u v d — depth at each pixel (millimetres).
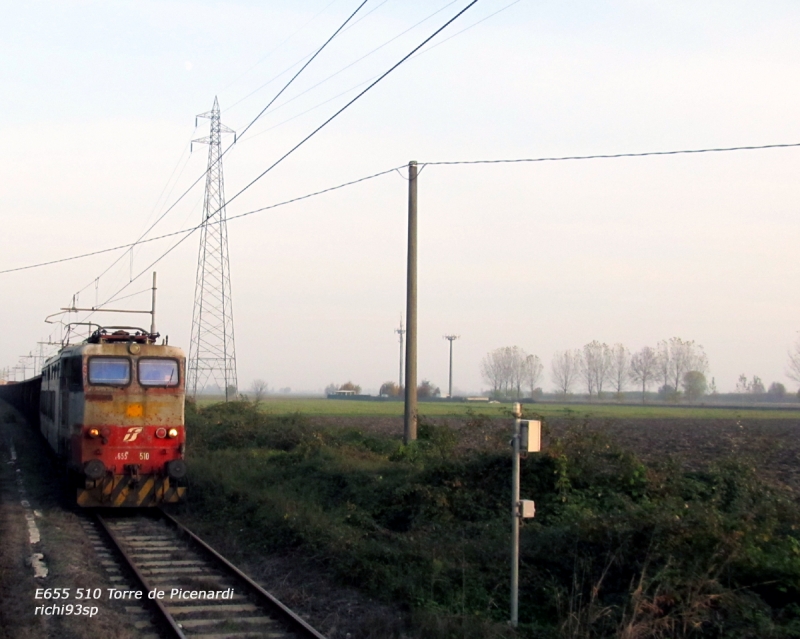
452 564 11922
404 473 18156
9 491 21203
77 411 18438
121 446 18016
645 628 8992
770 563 10312
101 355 18219
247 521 16359
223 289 45938
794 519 12641
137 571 12312
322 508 16859
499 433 17812
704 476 15672
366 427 43219
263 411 40562
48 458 28250
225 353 46000
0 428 42125
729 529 11102
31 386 38875
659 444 31734
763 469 17922
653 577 9992
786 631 8930
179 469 18266
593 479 14859
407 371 21219
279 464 22953
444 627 9609
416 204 20859
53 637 9273
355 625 10117
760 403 124125
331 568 12539
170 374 18703
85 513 18531
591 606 9484
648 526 11102
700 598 9430
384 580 11648
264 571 12859
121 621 9945
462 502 15133
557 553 11547
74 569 12211
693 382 116188
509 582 11070
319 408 77250
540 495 14781
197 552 14242
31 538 14758
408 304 21125
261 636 9461
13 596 10828
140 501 18250
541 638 9508
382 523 15531
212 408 37812
